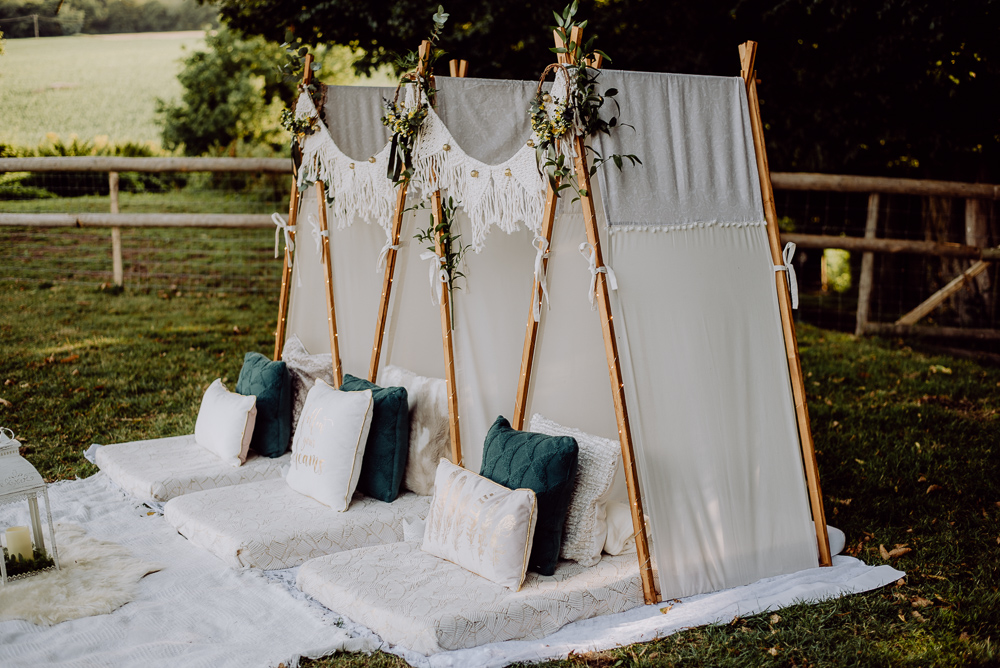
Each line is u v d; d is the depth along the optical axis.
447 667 2.47
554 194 3.06
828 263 10.38
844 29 6.75
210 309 8.24
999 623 2.86
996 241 8.08
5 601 2.77
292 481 3.65
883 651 2.65
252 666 2.46
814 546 3.28
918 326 7.71
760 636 2.72
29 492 2.96
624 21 7.12
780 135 7.87
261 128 16.09
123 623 2.70
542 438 3.00
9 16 15.49
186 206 12.62
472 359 3.73
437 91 3.28
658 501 2.98
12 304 7.96
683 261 3.12
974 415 5.53
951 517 3.85
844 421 5.36
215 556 3.22
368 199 3.94
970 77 7.11
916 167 8.85
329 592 2.83
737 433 3.15
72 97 15.97
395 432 3.56
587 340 3.42
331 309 4.37
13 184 12.48
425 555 3.05
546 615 2.72
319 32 7.65
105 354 6.47
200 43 16.91
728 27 7.04
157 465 3.95
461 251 3.59
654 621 2.79
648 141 3.09
